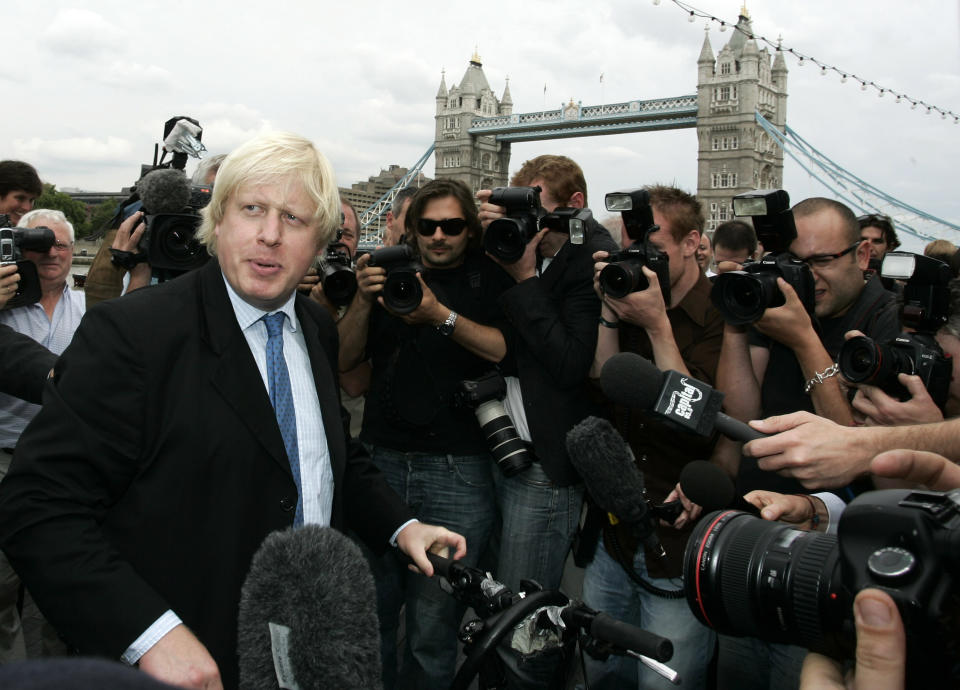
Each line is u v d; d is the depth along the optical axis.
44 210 3.35
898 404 1.64
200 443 1.41
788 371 2.20
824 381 1.87
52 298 3.37
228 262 1.48
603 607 2.45
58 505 1.27
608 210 2.19
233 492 1.44
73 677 0.31
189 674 1.18
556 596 1.37
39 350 2.38
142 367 1.38
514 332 2.83
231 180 1.47
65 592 1.21
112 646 1.20
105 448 1.32
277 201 1.45
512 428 2.62
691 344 2.36
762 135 77.31
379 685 0.93
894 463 1.12
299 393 1.65
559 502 2.61
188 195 2.70
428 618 2.71
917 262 1.76
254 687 0.92
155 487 1.38
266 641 0.92
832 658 1.04
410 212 2.97
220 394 1.45
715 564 1.16
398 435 2.83
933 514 0.88
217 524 1.42
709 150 76.94
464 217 2.84
